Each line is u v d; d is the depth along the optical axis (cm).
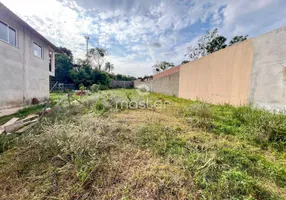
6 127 276
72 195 130
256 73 403
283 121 245
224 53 544
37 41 746
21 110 515
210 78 638
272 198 126
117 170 164
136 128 294
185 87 902
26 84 654
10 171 163
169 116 410
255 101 405
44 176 153
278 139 232
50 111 404
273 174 156
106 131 271
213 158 175
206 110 380
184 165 172
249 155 194
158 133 268
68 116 373
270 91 362
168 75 1216
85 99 561
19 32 603
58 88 1727
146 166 172
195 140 244
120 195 132
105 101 524
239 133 268
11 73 561
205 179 146
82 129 251
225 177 140
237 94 477
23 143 226
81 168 159
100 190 136
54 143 198
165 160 185
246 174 150
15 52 581
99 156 188
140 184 144
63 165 172
